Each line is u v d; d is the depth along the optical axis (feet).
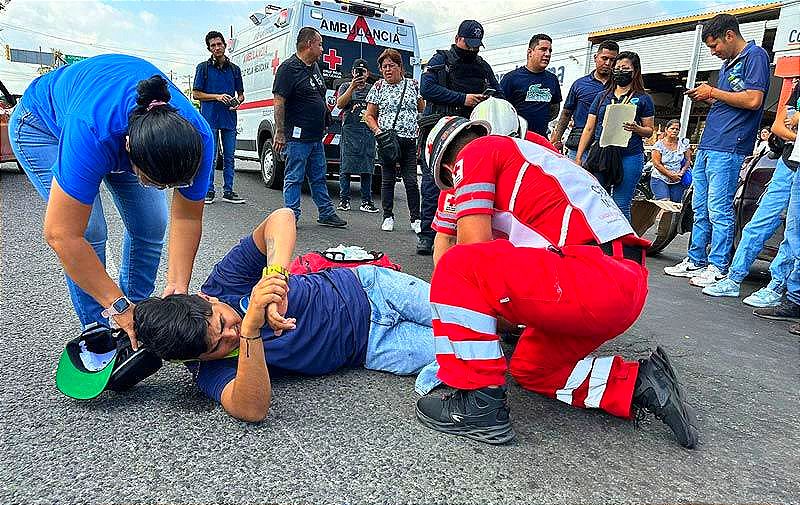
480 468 6.16
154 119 5.65
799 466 6.60
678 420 6.72
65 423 6.63
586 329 6.44
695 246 16.35
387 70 19.52
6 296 10.82
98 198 8.01
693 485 6.11
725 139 14.39
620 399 6.97
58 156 6.47
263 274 6.66
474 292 6.48
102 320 8.51
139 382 7.77
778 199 13.30
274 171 28.86
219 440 6.43
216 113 22.95
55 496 5.40
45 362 8.13
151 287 9.29
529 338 7.43
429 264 15.48
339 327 8.13
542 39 16.49
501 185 6.76
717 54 14.66
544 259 6.24
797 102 13.00
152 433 6.51
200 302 6.58
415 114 19.80
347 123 23.76
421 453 6.39
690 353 10.12
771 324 12.14
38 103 7.59
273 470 5.94
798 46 26.04
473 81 15.75
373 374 8.43
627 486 6.01
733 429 7.40
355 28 27.43
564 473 6.17
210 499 5.46
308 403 7.42
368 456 6.28
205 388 7.07
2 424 6.54
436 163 7.73
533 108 17.12
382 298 8.55
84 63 7.19
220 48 22.41
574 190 6.57
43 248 14.70
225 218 20.34
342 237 18.60
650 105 15.71
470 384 6.63
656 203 19.36
